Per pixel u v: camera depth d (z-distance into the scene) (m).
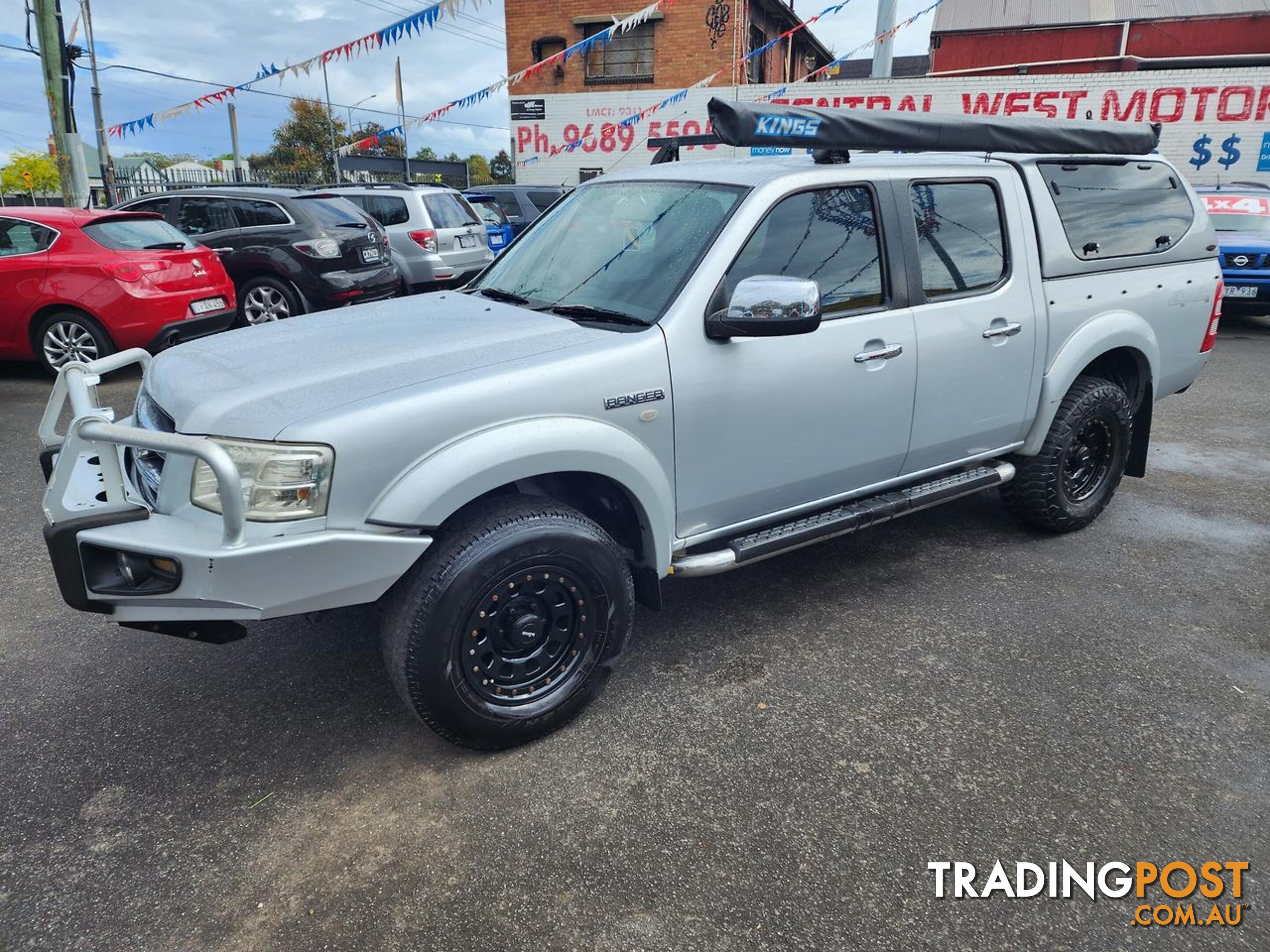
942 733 2.80
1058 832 2.38
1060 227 3.91
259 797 2.52
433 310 3.23
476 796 2.52
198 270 7.67
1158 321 4.32
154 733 2.82
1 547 4.24
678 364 2.75
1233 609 3.63
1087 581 3.89
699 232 2.97
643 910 2.12
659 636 3.43
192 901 2.15
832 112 3.15
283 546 2.19
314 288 8.80
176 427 2.41
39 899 2.15
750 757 2.69
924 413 3.47
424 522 2.33
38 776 2.61
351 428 2.25
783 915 2.10
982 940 2.04
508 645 2.60
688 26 17.45
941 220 3.50
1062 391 3.93
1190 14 17.36
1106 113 14.86
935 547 4.29
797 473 3.18
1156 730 2.82
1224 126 14.44
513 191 15.43
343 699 3.01
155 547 2.19
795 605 3.68
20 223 7.14
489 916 2.10
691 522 2.99
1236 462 5.61
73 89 11.08
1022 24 18.28
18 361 8.05
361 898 2.16
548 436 2.48
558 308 3.04
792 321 2.61
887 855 2.29
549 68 18.30
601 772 2.62
